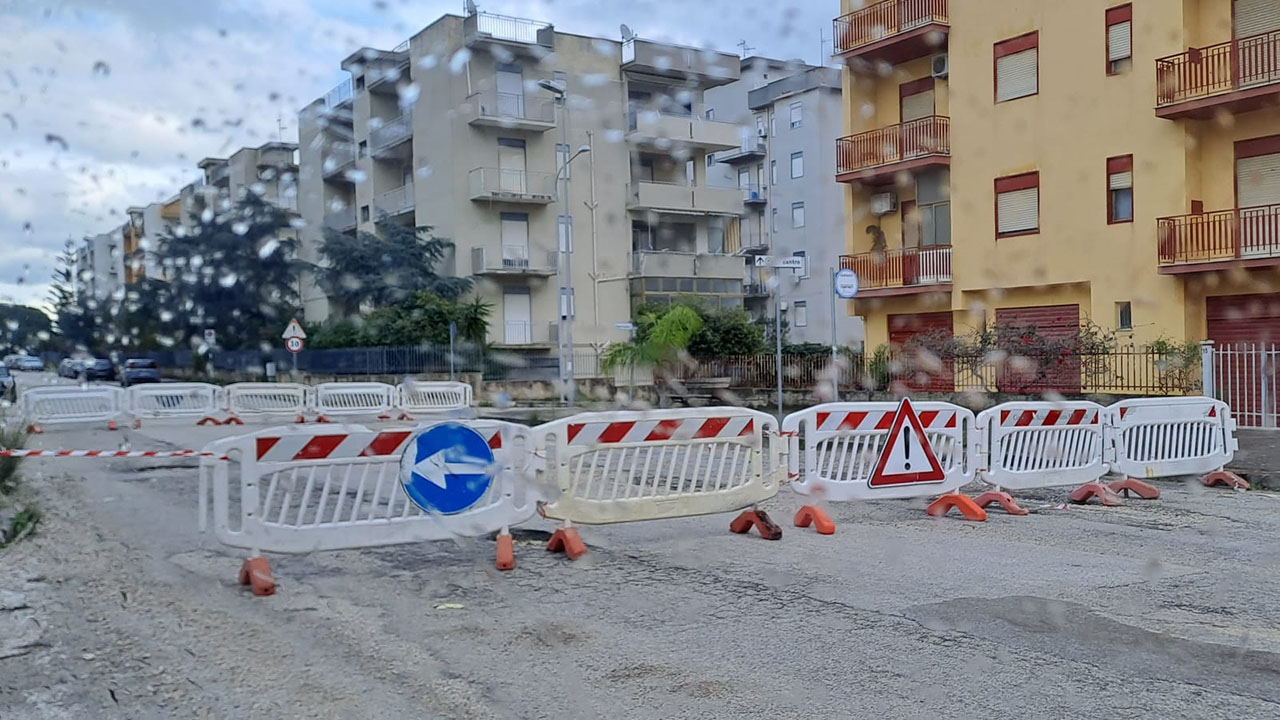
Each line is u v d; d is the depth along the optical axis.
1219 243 17.14
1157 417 9.57
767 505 9.17
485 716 3.95
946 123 22.03
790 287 39.47
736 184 43.09
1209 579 6.00
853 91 24.48
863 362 22.06
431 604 5.65
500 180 33.34
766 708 3.96
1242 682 4.18
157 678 4.46
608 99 35.66
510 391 29.41
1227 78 16.94
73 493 10.38
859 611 5.34
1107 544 7.13
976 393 18.09
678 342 26.89
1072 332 18.41
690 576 6.23
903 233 23.94
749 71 42.81
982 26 21.09
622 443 7.11
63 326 49.66
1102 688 4.12
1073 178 19.44
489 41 32.94
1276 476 10.40
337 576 6.37
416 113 35.44
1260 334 17.14
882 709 3.93
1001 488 8.98
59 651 4.87
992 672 4.33
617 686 4.25
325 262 40.06
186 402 21.84
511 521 6.68
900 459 8.15
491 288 34.16
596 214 35.53
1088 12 19.11
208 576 6.43
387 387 24.97
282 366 37.09
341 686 4.32
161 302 43.03
